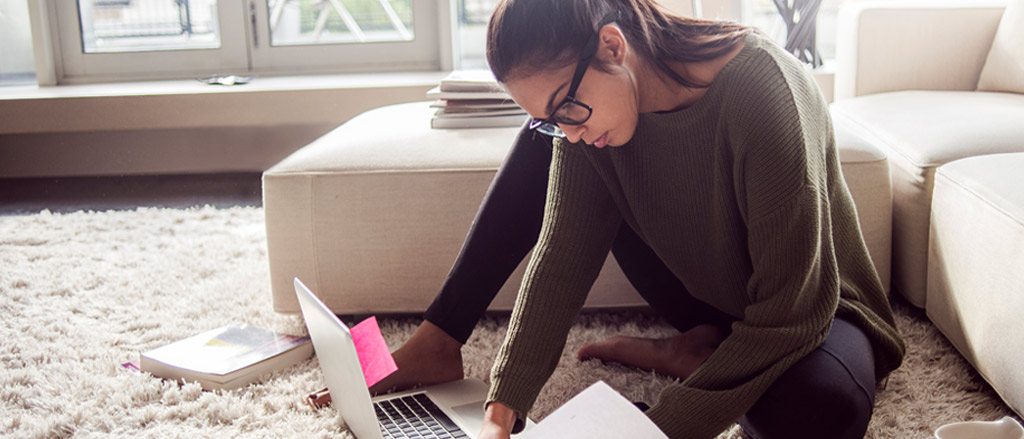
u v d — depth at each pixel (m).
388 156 1.68
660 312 1.51
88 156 3.55
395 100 3.26
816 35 3.04
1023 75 2.09
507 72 0.96
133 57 3.73
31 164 3.54
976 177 1.39
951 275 1.44
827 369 1.04
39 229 2.60
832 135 1.17
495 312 1.78
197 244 2.38
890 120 1.90
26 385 1.51
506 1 0.96
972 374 1.42
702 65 1.03
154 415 1.37
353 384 1.10
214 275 2.11
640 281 1.48
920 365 1.45
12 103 3.23
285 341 1.60
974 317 1.34
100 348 1.66
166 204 3.01
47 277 2.11
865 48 2.31
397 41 3.73
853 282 1.23
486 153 1.68
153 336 1.71
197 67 3.74
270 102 3.26
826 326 1.06
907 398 1.34
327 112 3.27
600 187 1.21
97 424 1.35
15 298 1.96
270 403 1.39
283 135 3.58
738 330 1.05
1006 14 2.19
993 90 2.19
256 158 3.59
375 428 1.09
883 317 1.26
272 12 3.72
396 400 1.33
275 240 1.68
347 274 1.68
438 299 1.39
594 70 0.95
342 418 1.30
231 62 3.74
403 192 1.65
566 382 1.43
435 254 1.67
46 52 3.61
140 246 2.38
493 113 1.87
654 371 1.44
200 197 3.11
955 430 0.99
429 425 1.23
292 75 3.74
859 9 2.33
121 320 1.81
